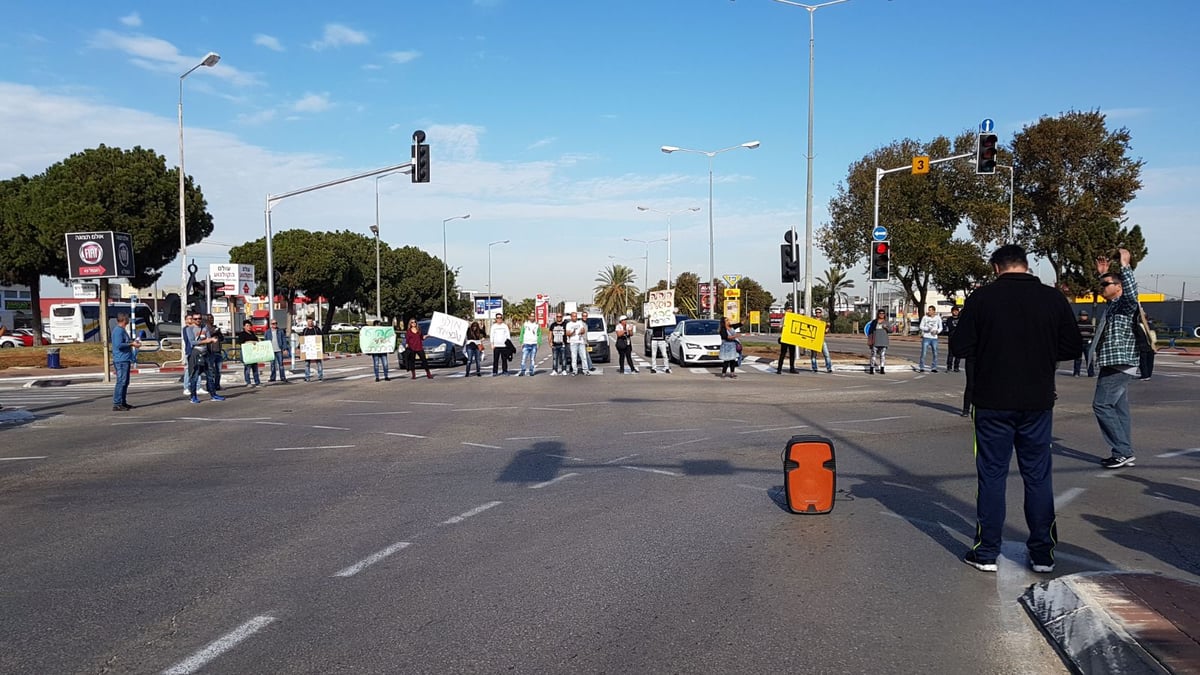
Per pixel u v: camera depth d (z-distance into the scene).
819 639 4.39
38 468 9.64
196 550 6.12
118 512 7.36
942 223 56.44
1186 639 4.06
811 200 25.73
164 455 10.44
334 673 4.01
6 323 71.06
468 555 5.93
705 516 6.98
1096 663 3.91
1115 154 48.09
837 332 71.25
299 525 6.82
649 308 29.94
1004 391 5.21
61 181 40.06
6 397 18.89
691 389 18.38
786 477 7.02
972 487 8.06
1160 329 46.09
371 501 7.67
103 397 18.70
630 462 9.47
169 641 4.41
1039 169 50.12
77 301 54.56
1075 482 8.22
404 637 4.45
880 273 25.69
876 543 6.17
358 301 72.19
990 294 5.33
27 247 40.56
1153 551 5.87
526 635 4.46
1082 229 48.25
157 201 41.69
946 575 5.42
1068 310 5.27
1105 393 8.88
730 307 40.25
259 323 40.91
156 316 55.56
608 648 4.29
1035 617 4.57
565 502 7.54
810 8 25.53
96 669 4.07
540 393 17.80
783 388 18.53
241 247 61.25
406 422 13.33
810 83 25.53
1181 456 9.59
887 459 9.56
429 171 24.06
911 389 18.11
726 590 5.16
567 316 24.30
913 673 3.98
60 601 5.05
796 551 5.98
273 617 4.75
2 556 6.02
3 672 4.04
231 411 15.36
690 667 4.06
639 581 5.34
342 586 5.28
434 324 23.31
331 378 24.00
